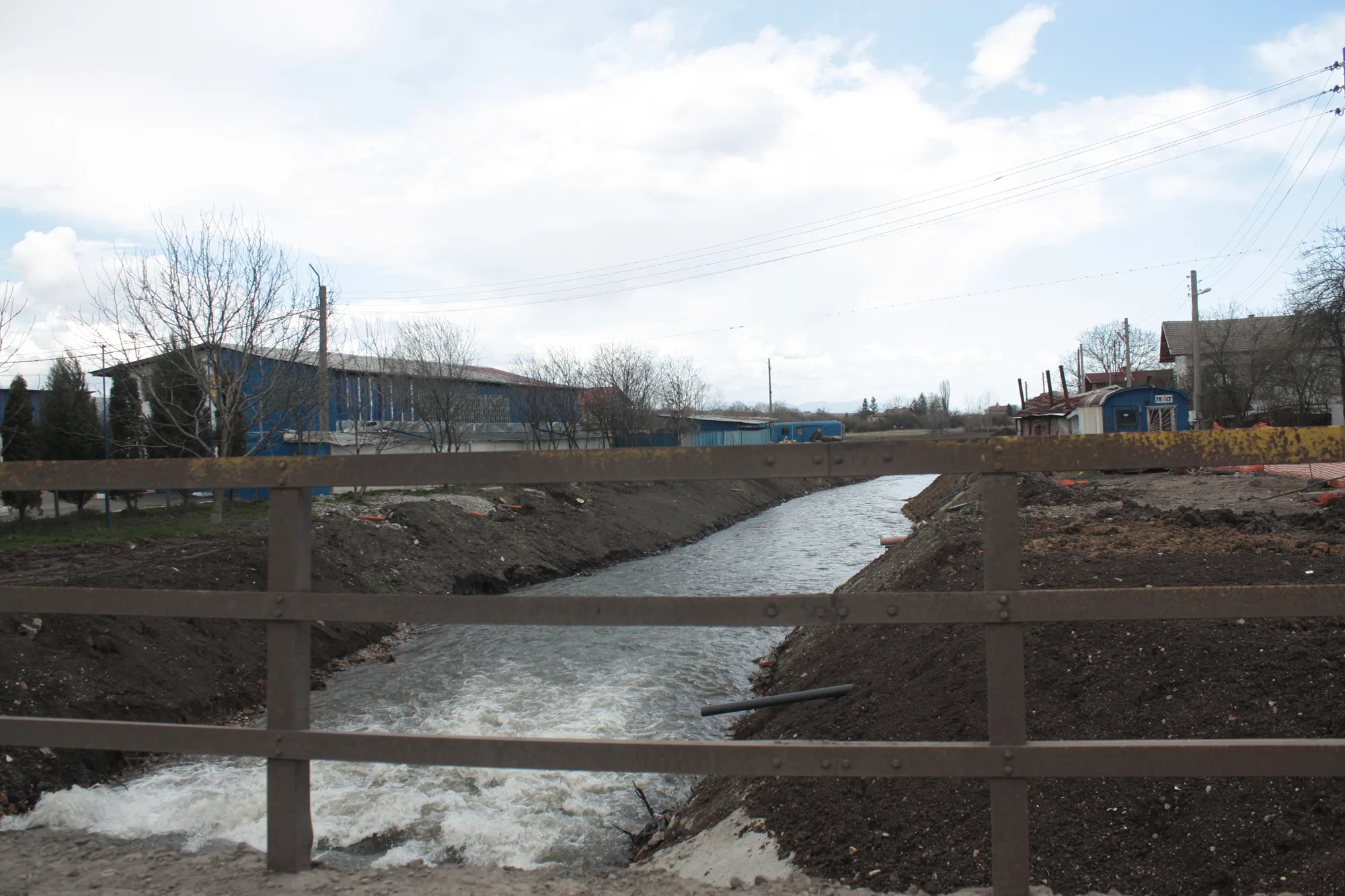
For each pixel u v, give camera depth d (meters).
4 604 2.73
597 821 6.57
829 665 8.36
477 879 2.73
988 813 3.93
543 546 21.53
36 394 25.08
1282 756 2.27
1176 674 4.68
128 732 2.71
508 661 11.72
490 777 7.39
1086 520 12.66
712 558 22.77
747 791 5.67
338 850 6.12
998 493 2.38
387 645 12.84
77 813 6.51
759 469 2.41
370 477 2.58
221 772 7.57
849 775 2.43
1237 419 36.72
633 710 9.41
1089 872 3.34
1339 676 4.09
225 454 18.81
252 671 10.39
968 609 2.37
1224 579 6.52
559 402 38.44
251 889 2.61
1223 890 2.99
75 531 16.62
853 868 4.01
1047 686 5.20
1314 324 27.50
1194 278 34.81
